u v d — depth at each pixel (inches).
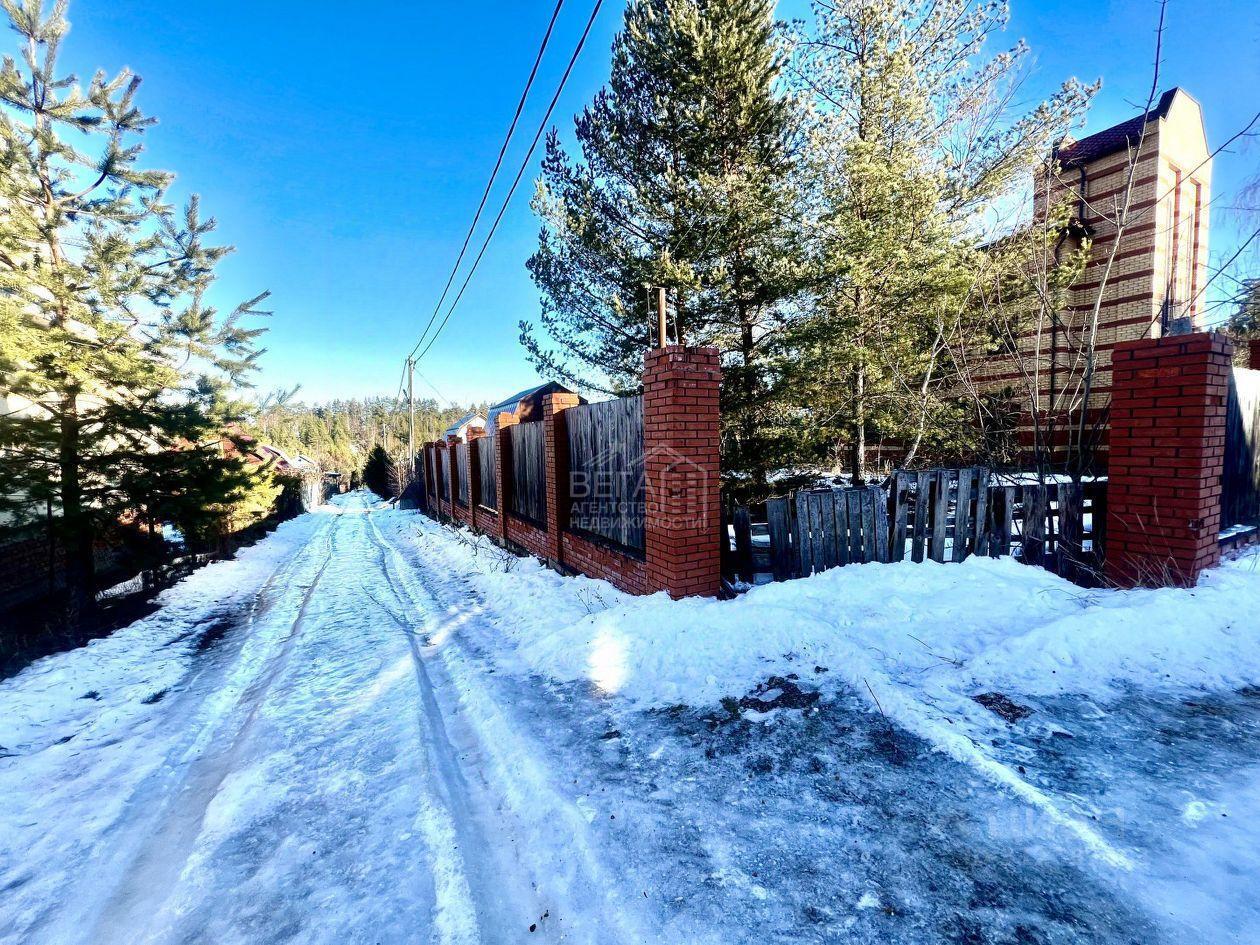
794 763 91.0
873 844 71.3
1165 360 139.9
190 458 255.4
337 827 87.3
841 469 405.7
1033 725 93.9
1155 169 362.6
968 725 94.4
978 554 174.9
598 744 103.3
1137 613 119.6
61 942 68.1
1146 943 54.2
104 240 212.5
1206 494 137.4
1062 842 68.1
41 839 89.0
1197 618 118.4
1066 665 110.8
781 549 173.3
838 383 323.0
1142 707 98.3
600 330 309.1
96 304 214.7
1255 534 176.6
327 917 69.2
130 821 93.8
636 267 265.1
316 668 161.0
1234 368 169.2
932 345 333.1
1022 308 318.7
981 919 58.9
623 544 199.3
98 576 284.2
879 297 309.0
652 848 74.2
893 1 318.0
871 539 176.9
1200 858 63.7
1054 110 309.7
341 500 1299.2
